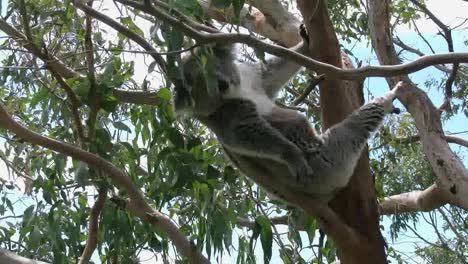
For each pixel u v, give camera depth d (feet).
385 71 10.40
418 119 16.62
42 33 15.61
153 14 9.66
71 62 17.66
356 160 15.90
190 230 16.80
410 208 20.95
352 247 15.07
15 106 18.92
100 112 16.42
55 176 15.74
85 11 11.24
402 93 16.94
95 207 14.23
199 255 14.64
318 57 15.14
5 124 12.14
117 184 14.56
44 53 13.75
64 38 16.74
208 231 14.66
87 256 14.28
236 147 15.94
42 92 15.05
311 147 16.10
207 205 14.47
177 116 15.37
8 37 13.74
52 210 14.97
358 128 16.16
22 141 15.51
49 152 16.51
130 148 15.47
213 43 10.05
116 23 11.35
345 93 16.19
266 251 14.64
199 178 13.76
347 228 15.01
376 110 16.42
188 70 15.25
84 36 16.15
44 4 16.12
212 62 11.32
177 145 13.74
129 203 14.73
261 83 17.65
